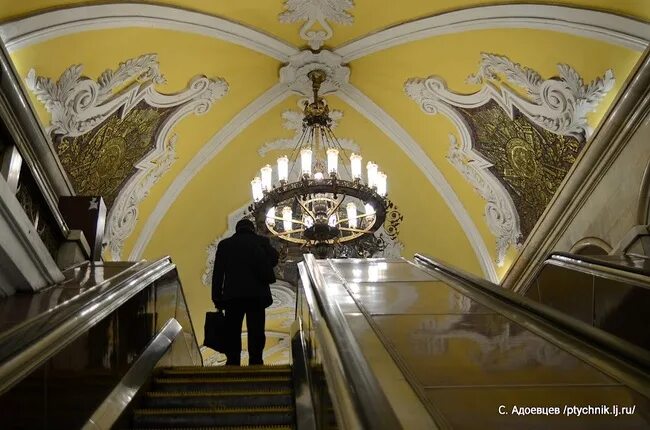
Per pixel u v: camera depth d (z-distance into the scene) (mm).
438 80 7617
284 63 7910
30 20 5309
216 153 8695
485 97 7285
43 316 2391
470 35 6852
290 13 7172
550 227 6758
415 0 6828
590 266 4141
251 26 7297
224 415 3188
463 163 8312
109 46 6383
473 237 8773
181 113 7938
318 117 7645
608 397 1923
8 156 3416
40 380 2127
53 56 5832
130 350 3498
